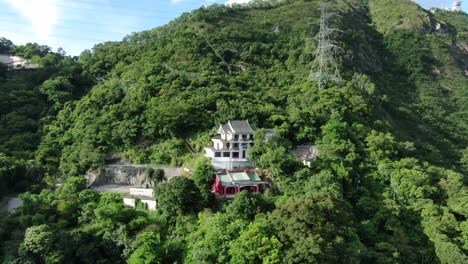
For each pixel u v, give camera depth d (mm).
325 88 125250
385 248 69188
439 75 196500
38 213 73562
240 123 92500
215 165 86625
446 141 143000
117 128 99750
